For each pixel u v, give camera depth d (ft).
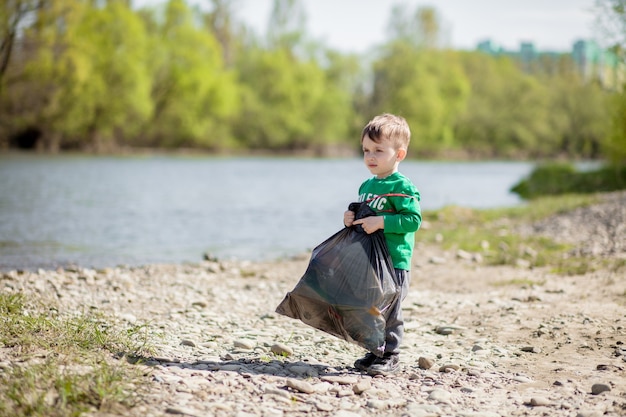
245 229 53.21
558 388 15.08
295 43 266.16
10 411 11.62
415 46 264.72
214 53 213.46
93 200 69.21
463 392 14.89
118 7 183.11
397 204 15.88
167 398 13.20
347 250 15.74
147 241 45.27
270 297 27.86
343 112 249.34
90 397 12.61
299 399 13.98
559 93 284.41
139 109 183.21
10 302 20.01
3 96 157.58
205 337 19.70
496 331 21.06
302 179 116.78
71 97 170.30
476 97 277.44
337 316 15.75
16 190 76.18
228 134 226.79
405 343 19.83
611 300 24.86
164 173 119.96
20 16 146.00
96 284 27.94
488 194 91.66
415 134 242.99
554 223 48.44
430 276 32.55
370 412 13.43
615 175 81.20
